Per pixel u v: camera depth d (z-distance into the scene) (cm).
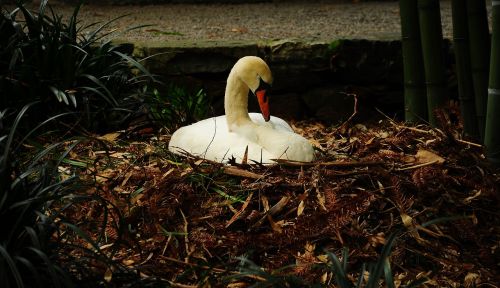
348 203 446
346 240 441
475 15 552
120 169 499
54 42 592
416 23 595
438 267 430
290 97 695
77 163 512
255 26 871
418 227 376
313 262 419
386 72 691
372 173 468
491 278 420
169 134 607
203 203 460
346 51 686
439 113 536
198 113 642
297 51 684
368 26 859
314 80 691
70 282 354
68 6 1033
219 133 512
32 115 586
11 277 370
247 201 452
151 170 487
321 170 468
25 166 451
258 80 509
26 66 578
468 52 570
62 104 598
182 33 817
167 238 439
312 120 699
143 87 671
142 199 463
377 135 566
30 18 604
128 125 635
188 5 1064
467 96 574
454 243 445
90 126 596
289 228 437
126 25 879
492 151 512
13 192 376
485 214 468
